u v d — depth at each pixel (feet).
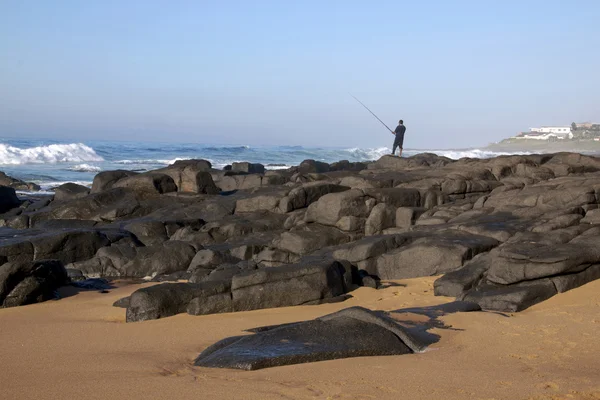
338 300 34.12
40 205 73.77
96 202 65.05
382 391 17.83
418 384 18.49
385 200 52.21
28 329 28.99
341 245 45.24
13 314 33.32
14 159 155.53
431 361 21.13
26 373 20.84
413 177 64.39
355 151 215.51
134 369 20.97
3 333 28.09
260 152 209.26
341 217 50.44
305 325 23.57
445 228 44.27
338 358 21.49
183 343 25.26
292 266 34.24
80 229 52.08
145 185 67.56
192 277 41.14
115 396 17.75
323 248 45.55
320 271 33.99
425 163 87.20
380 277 41.27
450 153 219.61
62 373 20.70
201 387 18.38
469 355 22.08
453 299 33.55
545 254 33.27
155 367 21.21
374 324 23.75
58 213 64.85
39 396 17.94
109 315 32.76
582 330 25.50
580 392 17.79
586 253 33.22
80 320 31.45
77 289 40.65
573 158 67.51
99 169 143.74
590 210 42.04
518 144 348.59
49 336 27.37
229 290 32.96
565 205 46.75
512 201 49.85
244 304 32.53
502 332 25.27
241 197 65.51
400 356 21.88
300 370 20.01
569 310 29.14
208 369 20.72
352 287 36.83
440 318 27.35
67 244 48.75
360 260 41.65
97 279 44.37
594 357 21.88
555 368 20.52
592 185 47.57
